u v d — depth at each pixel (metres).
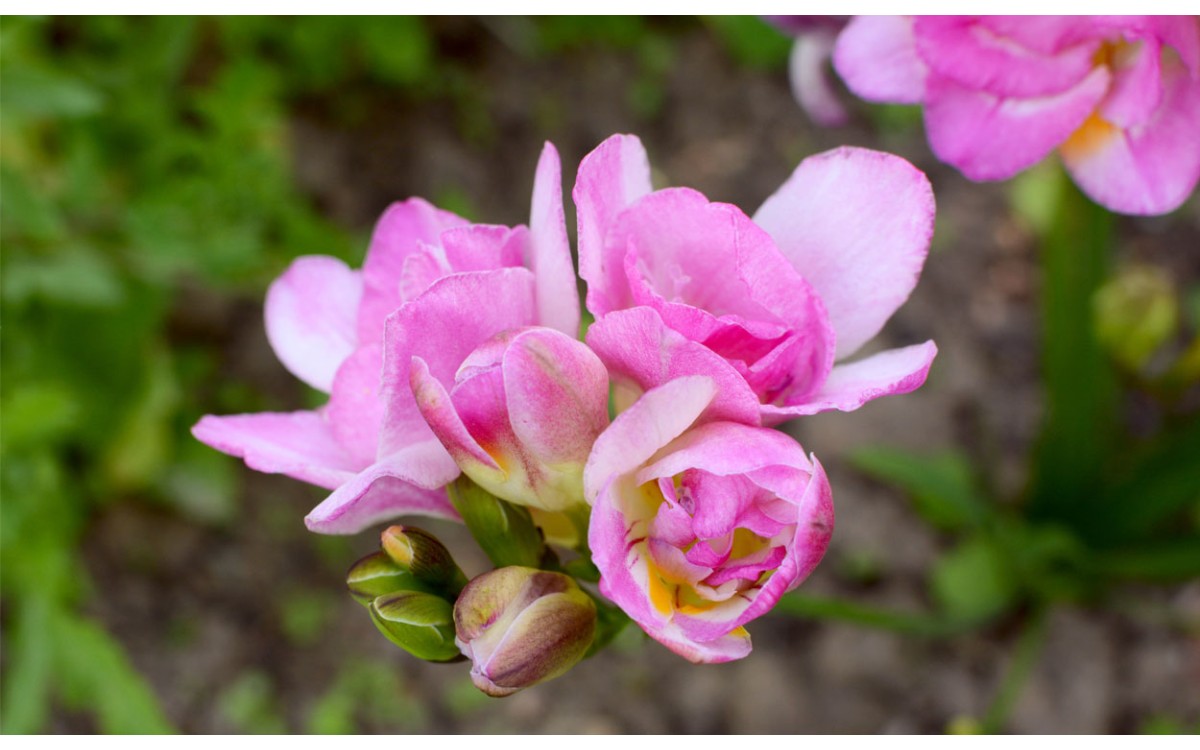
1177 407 0.66
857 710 0.62
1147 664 0.63
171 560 0.64
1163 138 0.39
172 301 0.66
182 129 0.62
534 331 0.32
